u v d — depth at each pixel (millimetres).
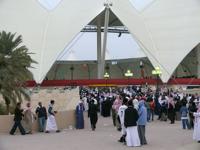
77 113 25594
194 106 23078
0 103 28562
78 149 16359
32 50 50000
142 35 51812
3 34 29609
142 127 17328
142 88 46812
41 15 51531
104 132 22859
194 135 17891
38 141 19234
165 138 19328
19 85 27859
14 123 22703
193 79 50156
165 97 30266
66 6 51656
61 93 31078
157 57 51125
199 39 51469
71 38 50562
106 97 36719
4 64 27891
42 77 49000
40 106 24250
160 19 52250
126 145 17219
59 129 25250
